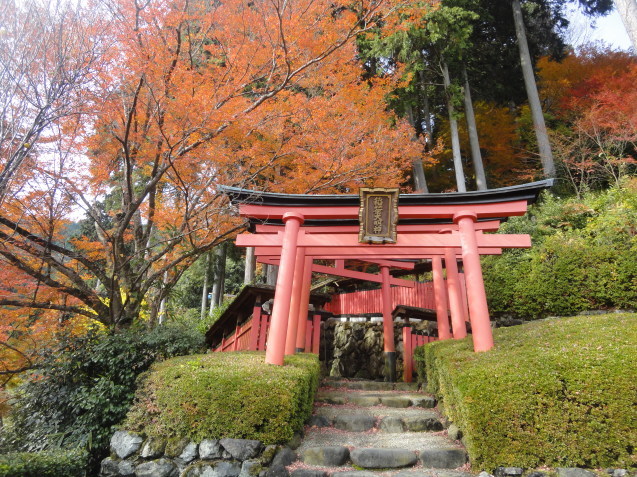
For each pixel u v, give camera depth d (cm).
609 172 1280
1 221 571
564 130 1523
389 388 802
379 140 799
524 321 930
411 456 422
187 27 656
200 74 667
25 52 464
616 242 838
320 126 700
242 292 823
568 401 372
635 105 1229
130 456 445
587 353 396
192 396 437
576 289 836
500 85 1639
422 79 1506
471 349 527
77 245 702
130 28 582
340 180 767
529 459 363
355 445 463
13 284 593
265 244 593
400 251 755
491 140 1783
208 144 659
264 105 674
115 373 543
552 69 1825
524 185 556
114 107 608
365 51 1300
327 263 1528
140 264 920
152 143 688
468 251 558
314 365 572
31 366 574
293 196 579
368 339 1272
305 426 520
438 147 925
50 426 524
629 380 359
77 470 438
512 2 1683
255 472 394
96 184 691
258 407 426
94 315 695
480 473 374
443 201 586
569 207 1039
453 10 1263
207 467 403
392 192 559
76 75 498
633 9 933
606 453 351
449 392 494
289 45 633
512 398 381
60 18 493
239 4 654
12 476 371
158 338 591
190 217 729
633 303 761
